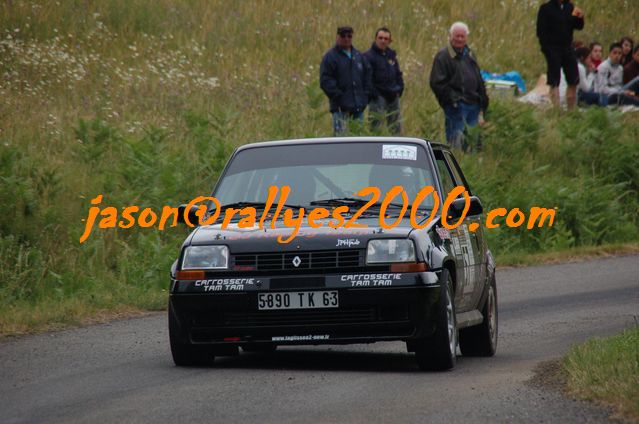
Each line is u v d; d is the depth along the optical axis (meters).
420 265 24.30
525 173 66.19
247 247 24.75
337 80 58.66
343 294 24.17
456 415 19.17
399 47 89.94
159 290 42.16
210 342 24.70
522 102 81.69
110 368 25.41
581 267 51.31
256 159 28.00
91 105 65.81
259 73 78.50
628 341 24.94
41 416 19.64
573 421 18.45
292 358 28.08
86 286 41.19
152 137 54.22
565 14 81.12
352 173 27.16
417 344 24.61
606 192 63.38
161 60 76.31
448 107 64.75
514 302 40.53
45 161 52.59
